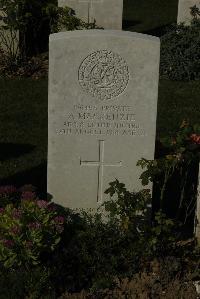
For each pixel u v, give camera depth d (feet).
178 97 13.28
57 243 8.24
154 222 9.31
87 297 7.79
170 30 14.99
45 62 14.93
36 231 7.97
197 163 10.78
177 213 9.21
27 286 7.65
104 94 8.70
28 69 14.40
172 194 10.07
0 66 14.46
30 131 11.94
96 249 8.25
